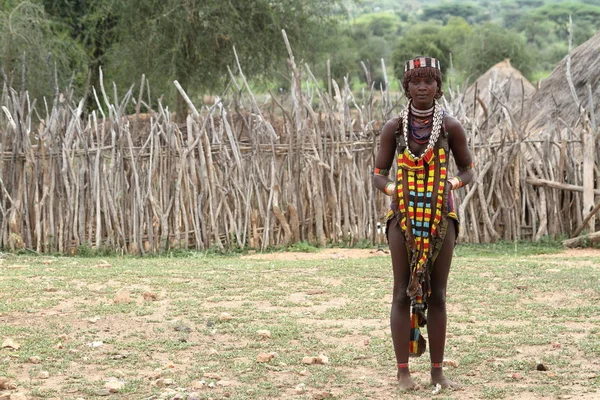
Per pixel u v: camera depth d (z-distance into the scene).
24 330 7.50
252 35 27.72
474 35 49.44
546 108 18.89
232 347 7.01
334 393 5.75
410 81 5.64
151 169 13.74
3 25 25.69
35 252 13.77
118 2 27.61
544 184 14.75
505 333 7.41
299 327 7.62
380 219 14.76
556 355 6.66
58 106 14.15
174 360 6.64
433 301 5.81
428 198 5.61
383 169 5.88
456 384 5.86
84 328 7.63
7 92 14.23
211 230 14.05
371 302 8.71
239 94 14.62
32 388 5.86
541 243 14.73
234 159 14.21
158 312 8.27
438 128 5.62
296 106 14.44
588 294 9.05
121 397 5.66
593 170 14.82
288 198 14.43
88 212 13.82
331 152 14.56
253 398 5.64
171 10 26.05
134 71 28.12
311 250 13.98
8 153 13.88
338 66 43.59
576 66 19.34
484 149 14.98
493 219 15.04
